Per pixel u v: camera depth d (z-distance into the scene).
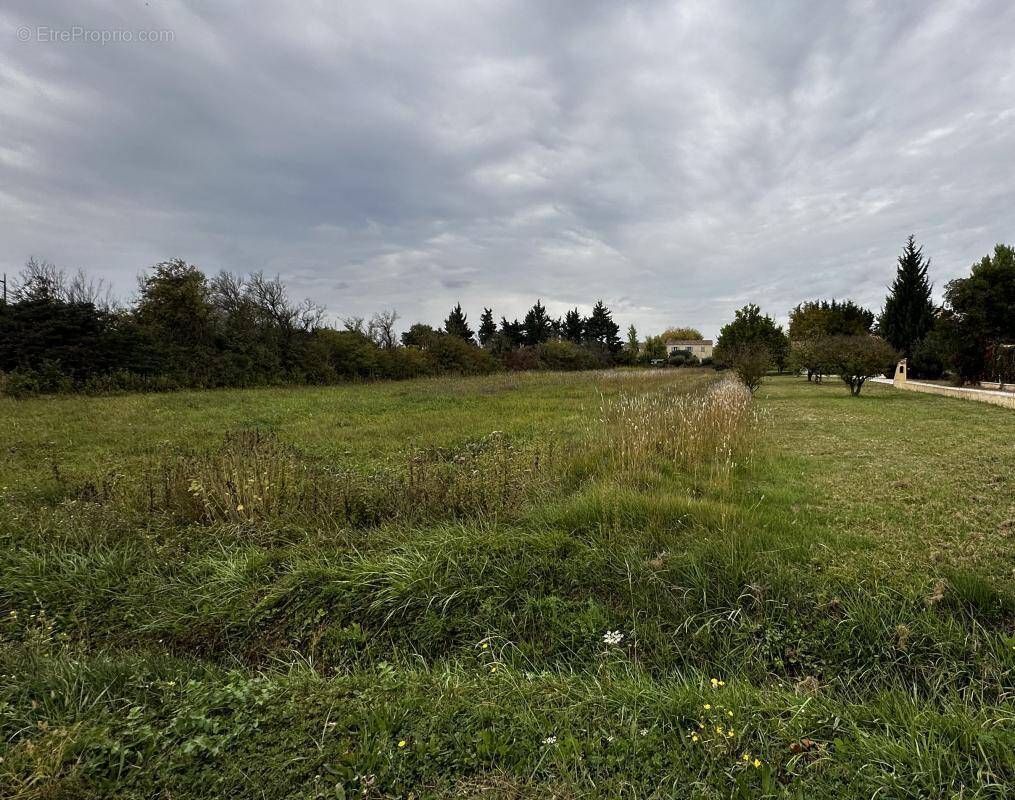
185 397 17.16
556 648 2.95
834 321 40.84
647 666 2.78
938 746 1.91
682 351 71.06
